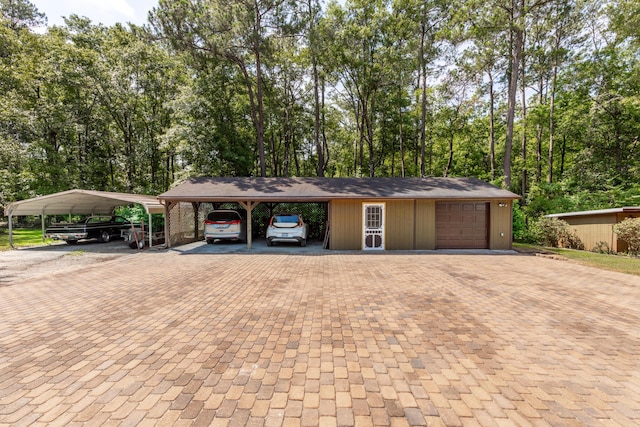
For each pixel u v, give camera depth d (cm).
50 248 1270
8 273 764
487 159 2661
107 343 360
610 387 271
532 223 1723
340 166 3331
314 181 1411
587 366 309
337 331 396
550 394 259
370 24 1891
